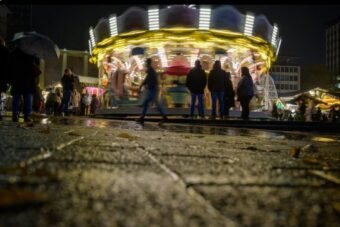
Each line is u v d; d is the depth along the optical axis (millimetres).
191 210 1523
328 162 3740
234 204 1668
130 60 25516
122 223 1307
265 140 7426
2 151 3152
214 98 17500
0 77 10859
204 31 22359
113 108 25219
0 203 1328
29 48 14227
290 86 139625
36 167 2350
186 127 11867
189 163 3006
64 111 22000
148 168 2609
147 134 7223
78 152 3359
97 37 25125
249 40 23594
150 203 1601
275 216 1505
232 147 5027
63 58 78750
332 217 1530
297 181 2357
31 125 8008
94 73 81500
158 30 22547
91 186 1868
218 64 17469
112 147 4043
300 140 8211
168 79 23797
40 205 1453
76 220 1308
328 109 45625
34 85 11188
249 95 17656
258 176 2479
